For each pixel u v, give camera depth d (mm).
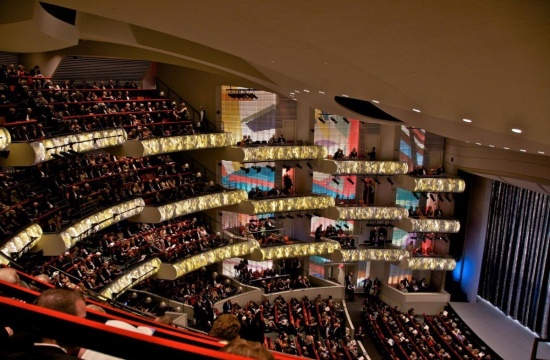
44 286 5434
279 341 25109
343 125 37750
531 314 33812
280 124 36625
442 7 5645
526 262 34188
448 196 37250
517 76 7477
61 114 22156
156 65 34875
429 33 6719
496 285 37000
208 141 30562
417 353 27625
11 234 16656
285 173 37562
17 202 18828
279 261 37688
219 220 35031
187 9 8469
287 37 9070
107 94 28375
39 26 16453
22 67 22875
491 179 36031
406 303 36531
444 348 29688
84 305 3117
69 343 1986
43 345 2514
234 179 37469
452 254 37781
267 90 32250
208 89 34562
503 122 12109
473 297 37688
